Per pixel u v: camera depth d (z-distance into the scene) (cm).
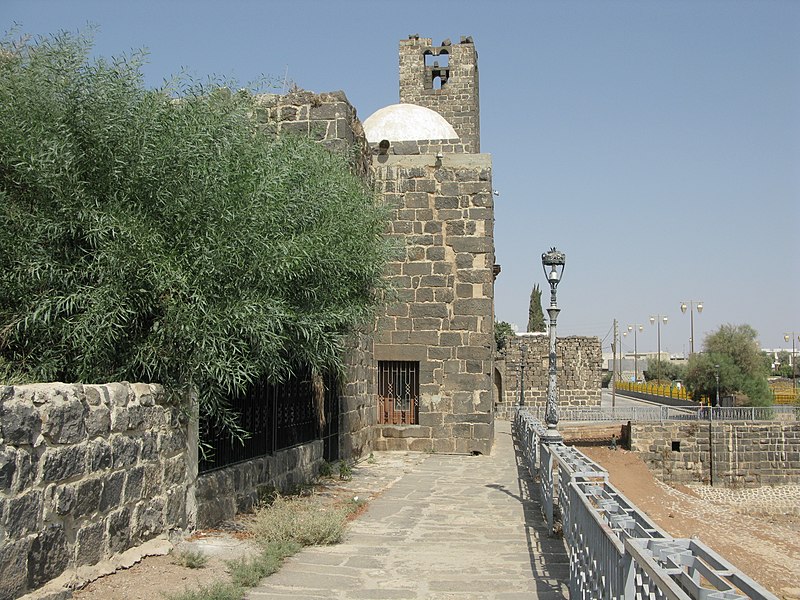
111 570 673
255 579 700
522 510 1127
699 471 3784
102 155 873
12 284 827
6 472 540
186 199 880
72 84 870
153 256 833
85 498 644
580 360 4741
